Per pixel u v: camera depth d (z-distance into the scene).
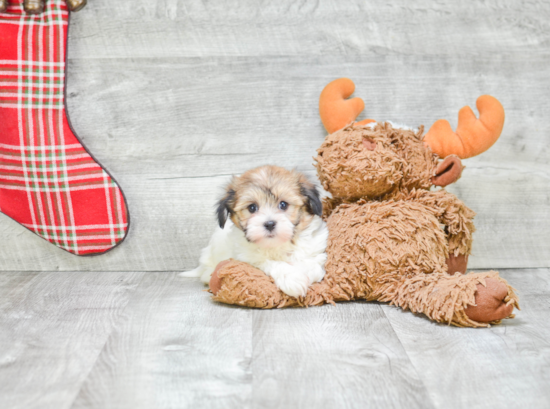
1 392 1.23
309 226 1.92
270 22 2.37
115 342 1.53
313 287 1.89
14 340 1.55
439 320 1.68
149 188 2.43
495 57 2.42
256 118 2.41
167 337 1.57
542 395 1.22
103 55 2.36
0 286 2.16
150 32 2.36
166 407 1.16
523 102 2.44
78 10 2.30
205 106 2.40
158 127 2.40
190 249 2.47
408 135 1.95
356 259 1.86
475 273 1.72
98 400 1.20
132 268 2.46
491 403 1.18
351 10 2.38
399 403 1.18
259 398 1.20
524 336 1.58
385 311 1.83
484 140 1.98
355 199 1.99
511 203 2.49
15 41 2.23
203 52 2.37
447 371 1.34
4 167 2.30
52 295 2.03
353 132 1.90
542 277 2.35
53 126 2.29
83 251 2.38
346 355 1.43
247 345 1.51
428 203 1.91
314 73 2.40
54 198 2.32
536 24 2.41
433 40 2.40
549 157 2.47
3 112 2.25
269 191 1.86
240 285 1.81
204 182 2.43
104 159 2.41
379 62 2.40
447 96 2.43
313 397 1.21
